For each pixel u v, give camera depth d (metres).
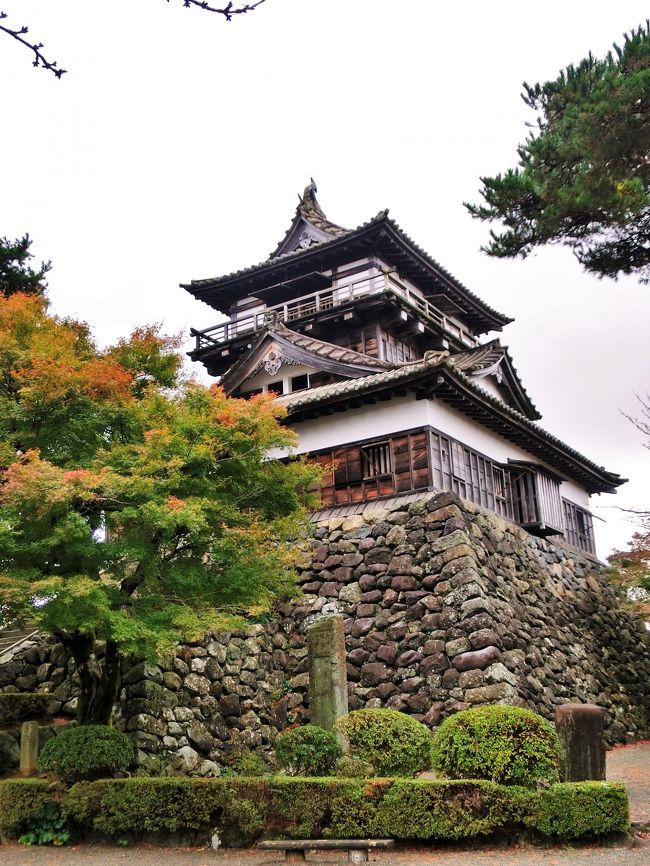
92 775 11.57
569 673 19.94
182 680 15.48
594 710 10.52
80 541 11.38
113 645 13.14
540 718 10.28
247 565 13.25
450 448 21.05
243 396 27.16
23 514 11.05
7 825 11.34
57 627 11.08
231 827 10.62
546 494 24.83
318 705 14.53
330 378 25.27
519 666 17.23
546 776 9.93
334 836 10.04
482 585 17.73
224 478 13.62
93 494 10.89
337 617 15.02
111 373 12.54
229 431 13.27
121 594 12.01
